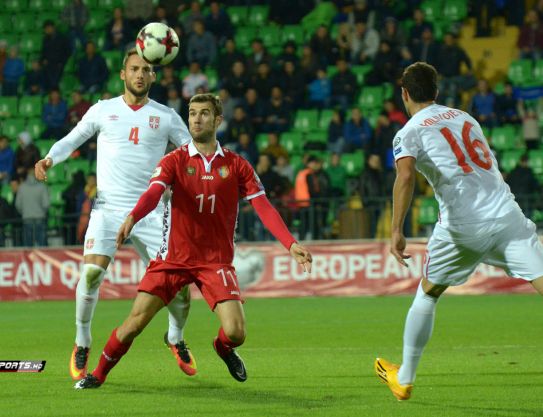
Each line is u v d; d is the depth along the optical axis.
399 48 70.31
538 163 65.12
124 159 25.25
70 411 19.22
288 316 43.12
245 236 57.00
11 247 57.50
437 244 19.33
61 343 33.44
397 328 37.16
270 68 68.62
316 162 58.03
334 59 71.94
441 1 77.62
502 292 55.22
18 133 72.12
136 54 25.55
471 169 19.09
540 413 18.69
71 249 55.81
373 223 56.38
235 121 64.94
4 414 18.91
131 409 19.42
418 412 18.88
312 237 56.72
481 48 76.88
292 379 23.73
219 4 78.69
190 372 24.39
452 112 19.48
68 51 73.56
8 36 79.38
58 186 66.31
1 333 37.16
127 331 21.19
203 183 20.47
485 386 22.25
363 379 23.62
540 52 73.25
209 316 44.41
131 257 55.62
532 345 31.05
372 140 63.81
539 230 56.12
